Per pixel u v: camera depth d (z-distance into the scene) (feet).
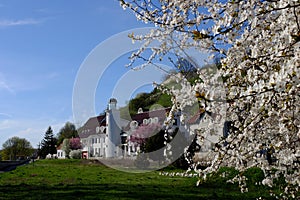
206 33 10.32
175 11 11.59
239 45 10.78
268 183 14.84
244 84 12.38
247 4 9.40
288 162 13.67
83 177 59.16
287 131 11.88
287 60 10.12
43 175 64.03
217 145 12.95
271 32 10.74
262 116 11.82
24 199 35.70
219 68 13.12
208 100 10.73
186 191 39.88
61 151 176.65
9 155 242.58
